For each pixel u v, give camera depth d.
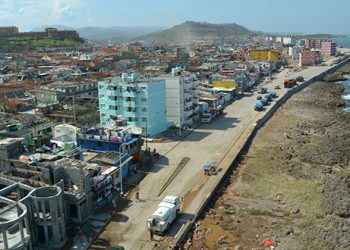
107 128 96.19
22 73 197.50
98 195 68.69
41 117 112.19
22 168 66.75
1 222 48.69
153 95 113.19
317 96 191.00
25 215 50.69
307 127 131.25
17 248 48.91
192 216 66.88
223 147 104.88
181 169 88.38
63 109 122.94
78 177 63.97
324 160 97.12
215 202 74.44
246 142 109.88
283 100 177.88
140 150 94.06
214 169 86.62
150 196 74.25
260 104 152.00
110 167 77.25
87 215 64.38
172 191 76.62
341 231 63.00
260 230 64.19
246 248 59.06
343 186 80.44
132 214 67.00
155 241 58.78
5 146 71.06
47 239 56.59
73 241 58.06
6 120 103.12
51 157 73.75
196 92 135.62
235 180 84.69
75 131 94.88
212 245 60.03
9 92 144.00
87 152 92.12
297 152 102.88
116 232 61.16
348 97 194.75
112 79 122.19
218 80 184.12
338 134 121.38
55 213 55.94
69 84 148.25
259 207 71.69
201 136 116.50
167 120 123.62
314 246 59.03
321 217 68.31
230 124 131.00
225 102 169.38
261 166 91.69
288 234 62.62
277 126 132.38
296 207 71.44
